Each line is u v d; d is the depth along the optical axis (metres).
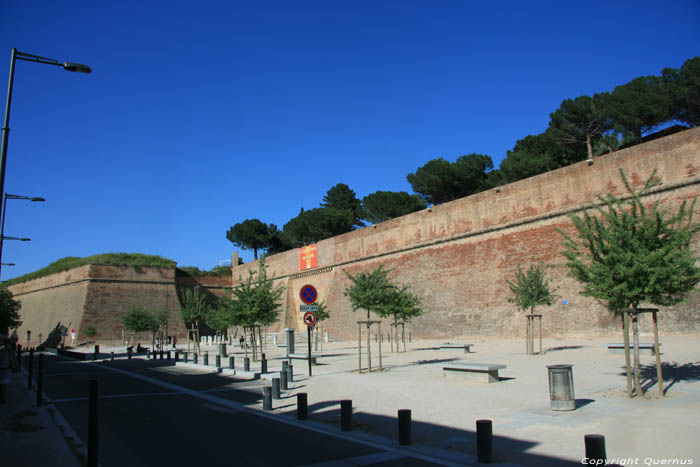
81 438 9.41
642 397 11.38
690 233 11.96
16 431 9.95
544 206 33.53
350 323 49.78
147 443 8.90
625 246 12.46
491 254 36.62
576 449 7.58
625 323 12.00
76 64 13.02
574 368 17.14
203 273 80.56
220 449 8.33
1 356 13.91
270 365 24.00
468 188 60.78
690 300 24.52
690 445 7.43
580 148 50.31
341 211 78.62
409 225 45.09
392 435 9.09
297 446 8.44
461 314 37.97
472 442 8.38
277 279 64.50
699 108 40.03
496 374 15.28
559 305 30.98
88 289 64.69
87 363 31.48
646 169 28.05
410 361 23.02
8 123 11.85
